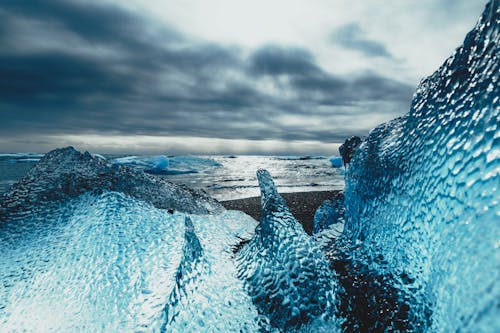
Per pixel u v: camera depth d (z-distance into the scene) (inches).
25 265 70.4
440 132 49.4
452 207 43.0
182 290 59.2
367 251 66.3
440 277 42.6
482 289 30.3
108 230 75.0
